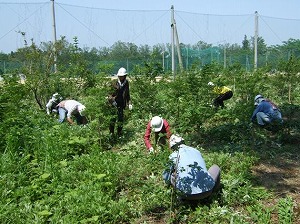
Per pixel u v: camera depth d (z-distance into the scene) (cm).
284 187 442
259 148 573
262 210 385
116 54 1689
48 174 449
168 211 379
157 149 475
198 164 377
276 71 1046
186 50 1712
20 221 355
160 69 799
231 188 416
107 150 597
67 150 539
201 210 379
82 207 372
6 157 490
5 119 579
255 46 1628
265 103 645
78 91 953
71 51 962
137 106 775
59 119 719
